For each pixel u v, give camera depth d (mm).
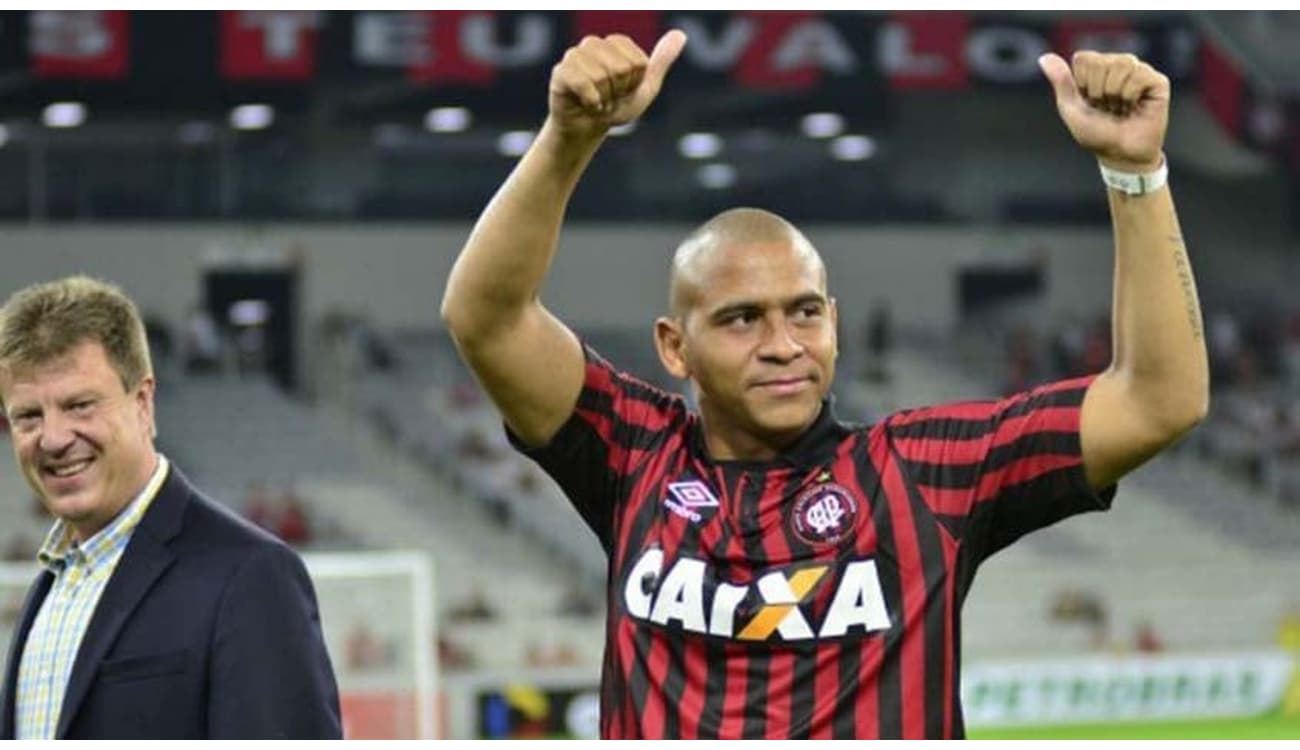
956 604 3307
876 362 29375
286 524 24562
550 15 22000
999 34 22953
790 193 30641
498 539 25312
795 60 22516
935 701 3246
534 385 3469
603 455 3525
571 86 3180
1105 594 25391
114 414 3609
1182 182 31703
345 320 28656
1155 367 3238
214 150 28078
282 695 3535
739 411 3346
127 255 27781
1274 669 21500
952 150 31016
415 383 28406
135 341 3668
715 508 3363
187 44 21359
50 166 27484
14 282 27281
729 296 3314
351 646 10250
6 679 3766
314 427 27375
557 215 3359
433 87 23094
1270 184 31875
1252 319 31453
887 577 3291
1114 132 3201
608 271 30141
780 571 3287
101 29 21141
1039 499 3367
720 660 3268
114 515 3682
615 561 3445
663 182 30359
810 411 3338
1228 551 26719
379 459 26891
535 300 3514
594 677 18359
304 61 21547
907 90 22891
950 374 30000
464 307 3402
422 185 29312
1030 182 31422
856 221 30844
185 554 3646
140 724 3547
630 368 29297
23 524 23656
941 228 31047
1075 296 31500
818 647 3244
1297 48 27766
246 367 28281
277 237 28516
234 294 28922
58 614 3701
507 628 22797
